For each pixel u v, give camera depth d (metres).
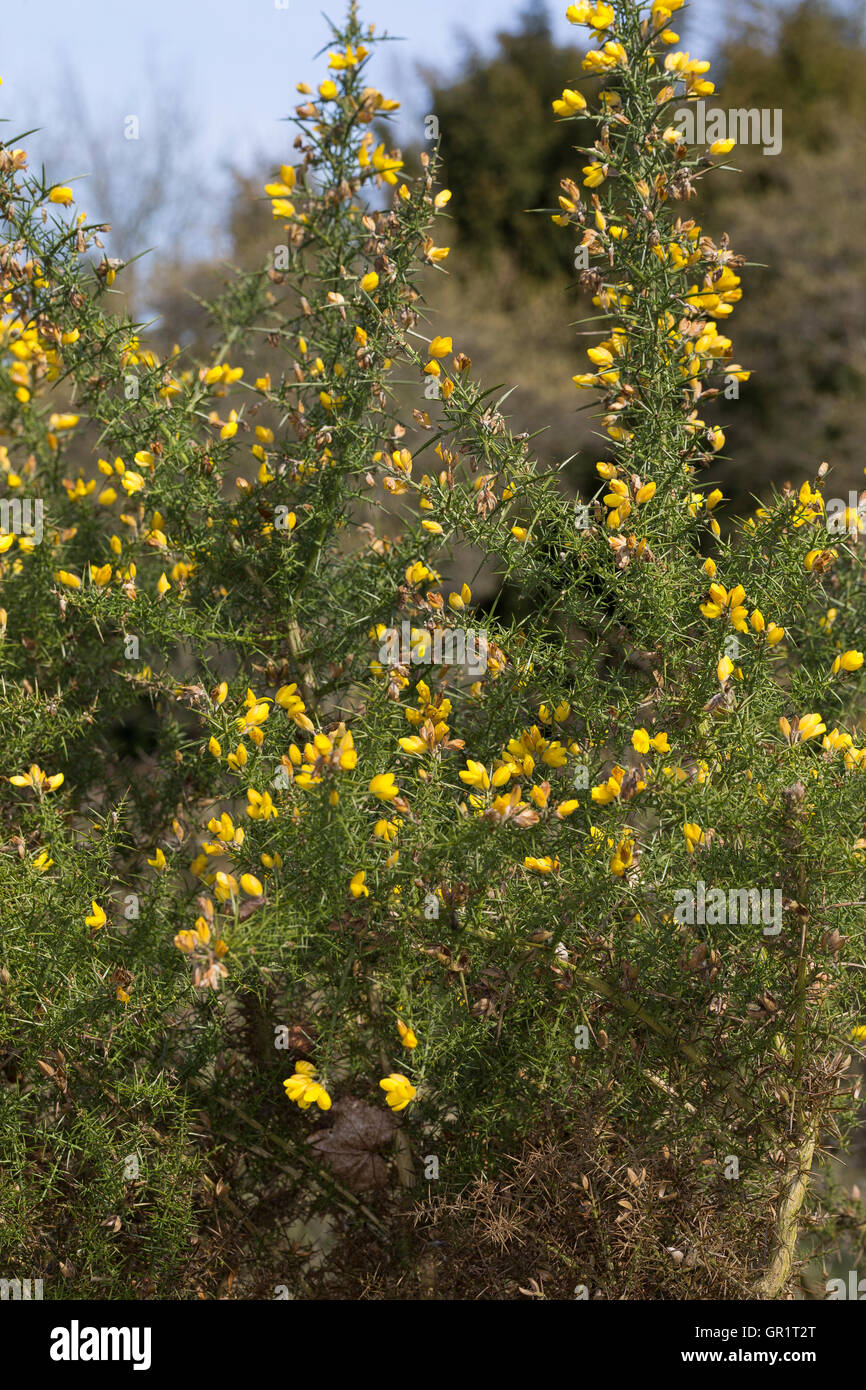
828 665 1.96
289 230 1.75
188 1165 1.54
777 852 1.42
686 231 1.65
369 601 1.85
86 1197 1.56
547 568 1.64
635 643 1.62
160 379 1.81
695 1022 1.48
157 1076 1.61
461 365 1.61
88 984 1.56
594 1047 1.55
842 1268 1.96
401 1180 1.69
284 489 1.80
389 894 1.47
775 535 1.63
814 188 8.12
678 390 1.70
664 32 1.60
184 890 1.73
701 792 1.46
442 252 1.71
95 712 2.01
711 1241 1.47
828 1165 1.82
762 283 8.18
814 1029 1.50
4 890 1.53
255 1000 1.79
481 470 1.82
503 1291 1.49
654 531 1.60
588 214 1.65
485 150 9.08
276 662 1.83
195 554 1.85
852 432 7.40
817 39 9.34
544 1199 1.51
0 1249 1.56
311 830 1.39
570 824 1.60
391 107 1.66
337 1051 1.63
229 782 1.87
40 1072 1.58
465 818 1.46
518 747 1.56
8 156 1.67
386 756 1.54
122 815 1.91
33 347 1.87
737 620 1.52
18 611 2.00
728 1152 1.51
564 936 1.47
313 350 1.90
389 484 1.66
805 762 1.51
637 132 1.58
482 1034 1.50
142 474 1.85
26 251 1.73
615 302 1.66
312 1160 1.71
